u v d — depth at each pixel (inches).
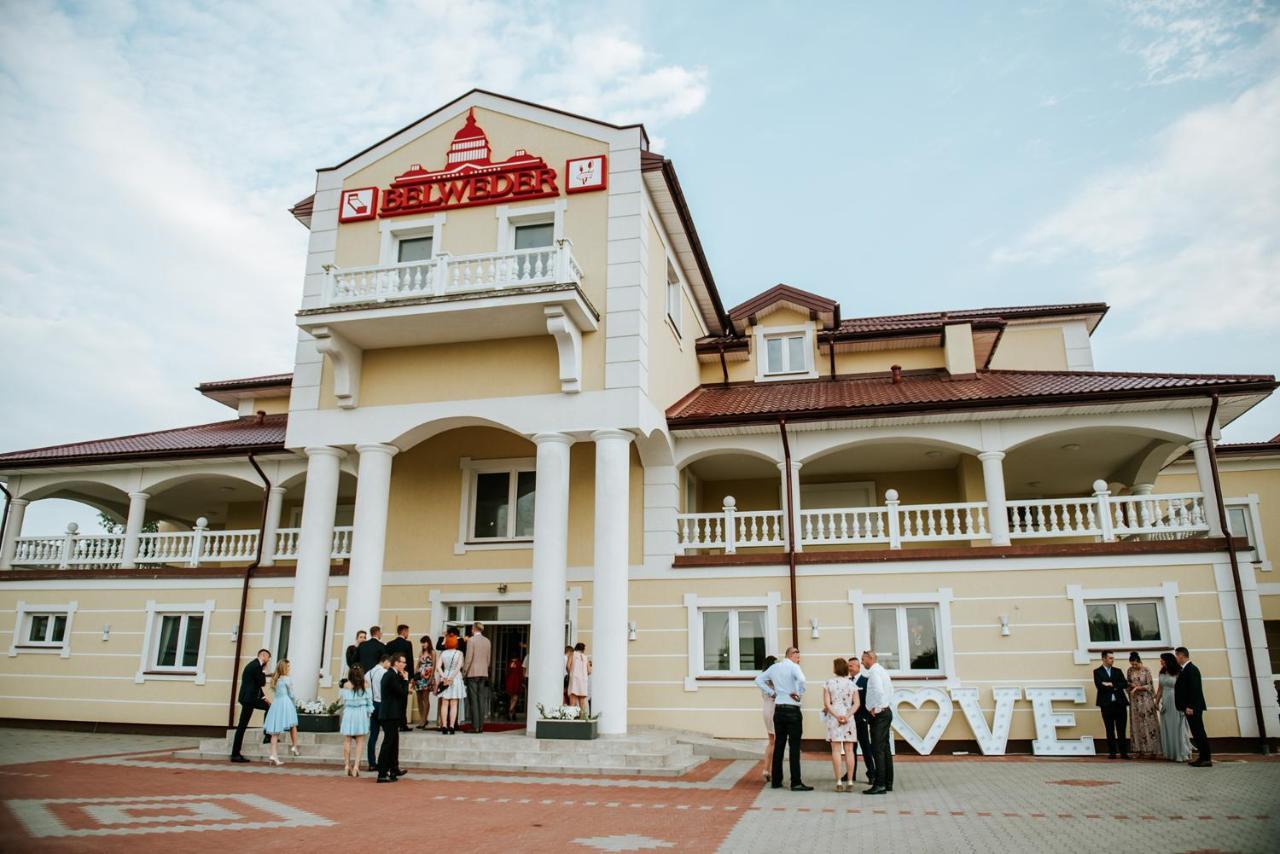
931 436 734.5
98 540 913.5
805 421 743.7
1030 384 761.6
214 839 339.0
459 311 663.8
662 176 732.7
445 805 425.4
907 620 697.0
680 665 720.3
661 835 350.3
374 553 694.5
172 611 852.6
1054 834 346.9
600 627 637.9
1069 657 655.8
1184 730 569.6
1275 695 621.9
